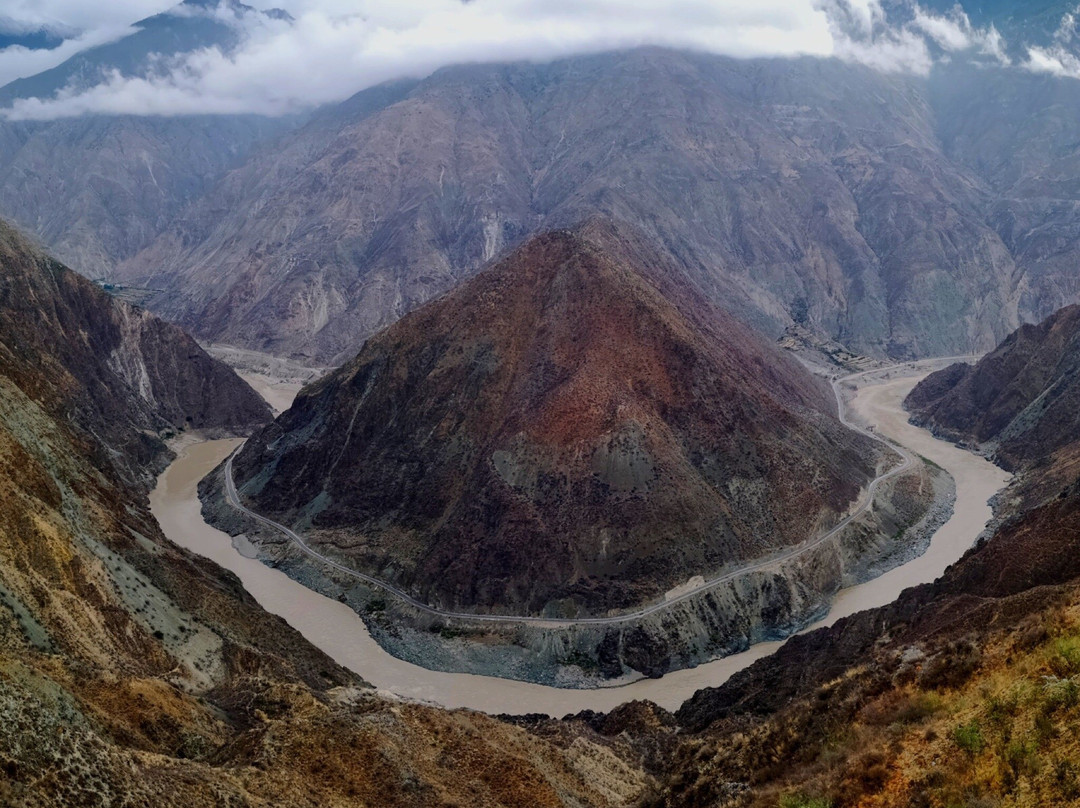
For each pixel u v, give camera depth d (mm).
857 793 30469
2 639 47344
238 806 37531
